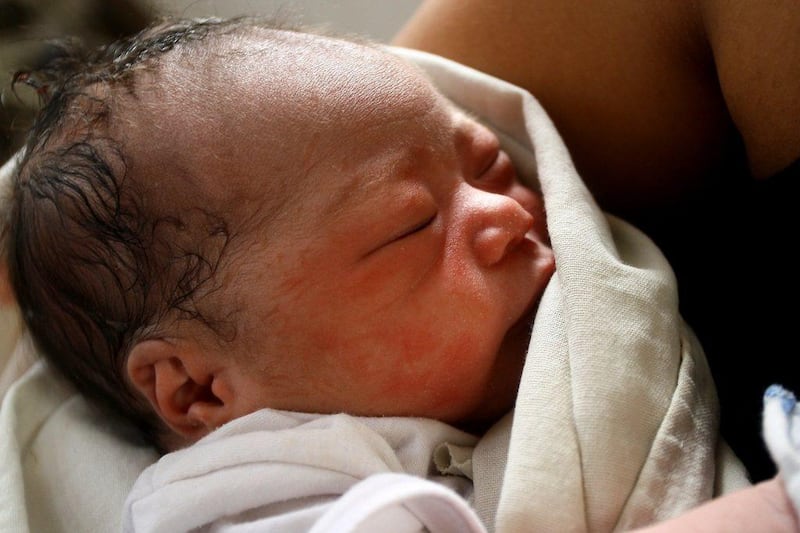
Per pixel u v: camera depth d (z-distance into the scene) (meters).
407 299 0.56
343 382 0.56
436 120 0.62
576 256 0.56
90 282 0.61
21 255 0.65
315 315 0.56
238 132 0.58
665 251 0.73
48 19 1.01
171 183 0.58
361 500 0.41
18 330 0.75
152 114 0.60
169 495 0.53
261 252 0.56
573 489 0.47
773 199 0.61
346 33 0.78
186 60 0.63
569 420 0.49
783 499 0.35
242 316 0.57
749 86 0.56
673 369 0.53
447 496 0.42
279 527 0.48
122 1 1.02
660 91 0.67
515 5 0.71
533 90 0.72
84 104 0.63
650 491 0.47
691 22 0.62
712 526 0.35
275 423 0.55
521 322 0.60
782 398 0.38
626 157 0.71
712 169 0.70
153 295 0.58
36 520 0.66
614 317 0.53
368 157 0.58
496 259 0.58
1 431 0.68
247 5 0.99
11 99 0.86
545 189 0.62
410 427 0.55
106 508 0.66
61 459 0.70
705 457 0.49
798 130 0.55
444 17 0.78
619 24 0.66
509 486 0.47
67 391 0.74
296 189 0.57
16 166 0.70
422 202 0.57
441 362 0.56
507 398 0.59
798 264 0.59
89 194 0.60
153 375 0.60
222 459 0.53
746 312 0.61
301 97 0.59
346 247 0.56
